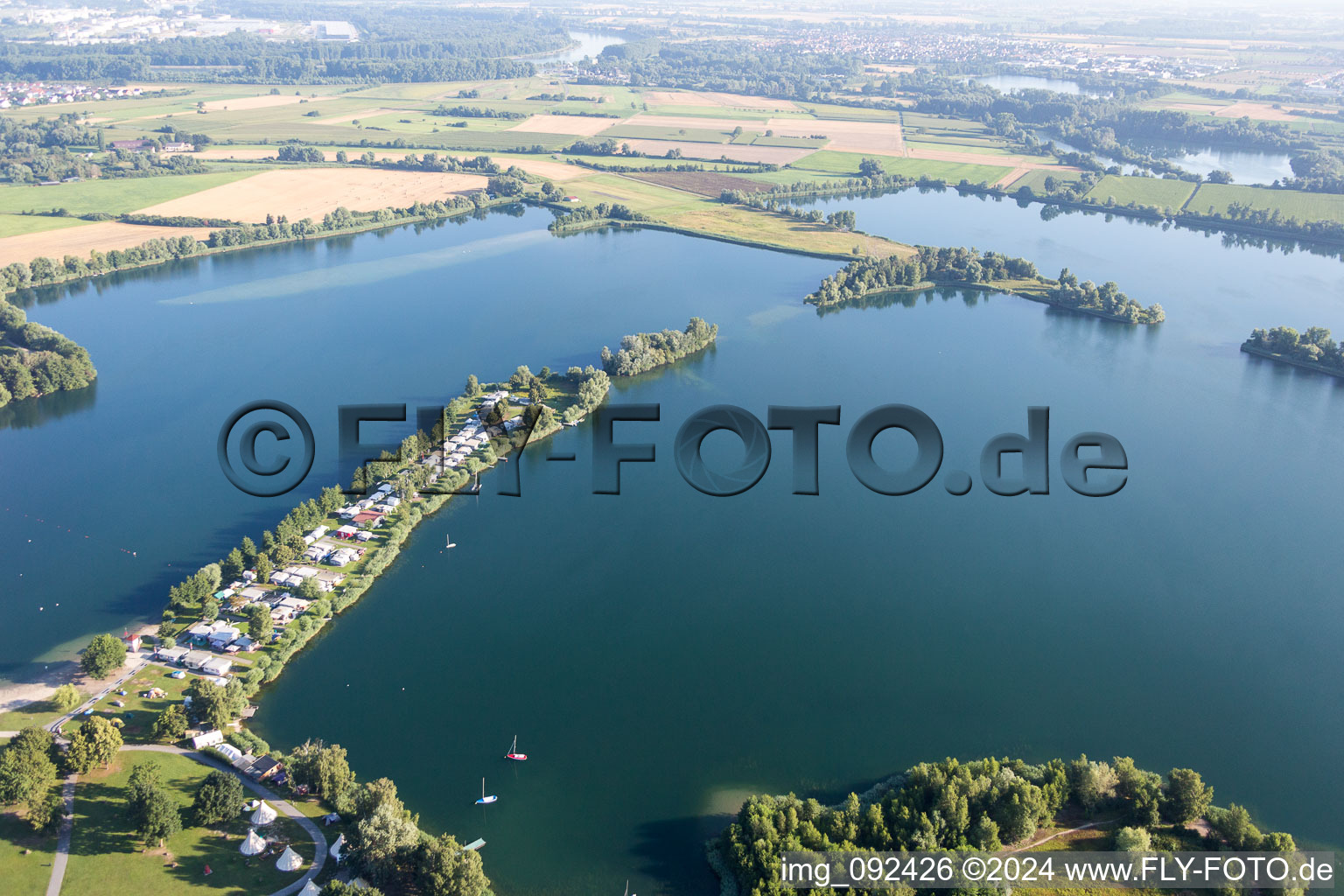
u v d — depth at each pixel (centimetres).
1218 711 18775
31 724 17200
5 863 14062
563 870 14938
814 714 18550
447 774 16862
